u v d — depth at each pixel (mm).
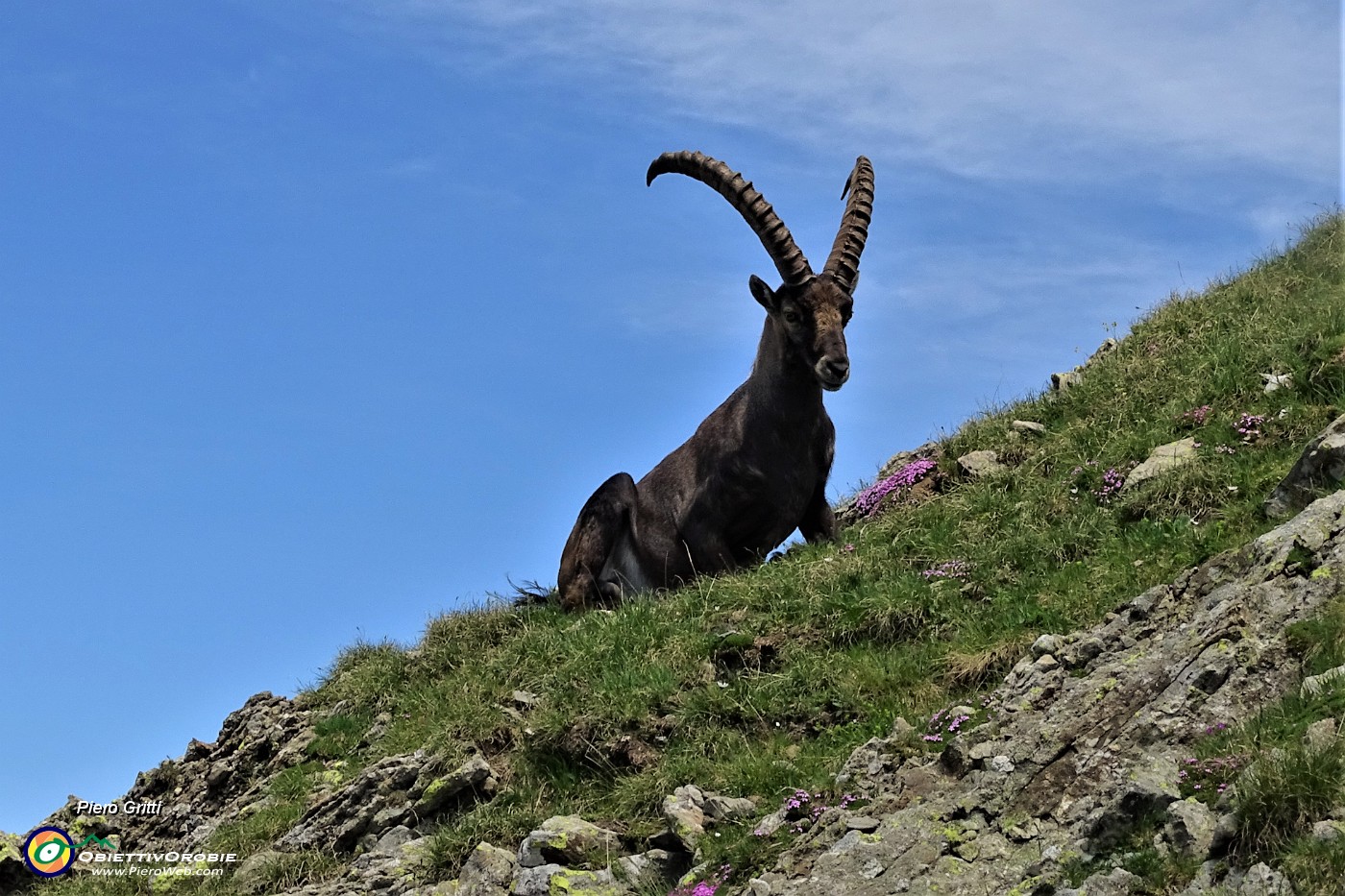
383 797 10086
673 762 9336
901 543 11023
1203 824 6188
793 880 7281
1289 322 12023
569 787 9680
